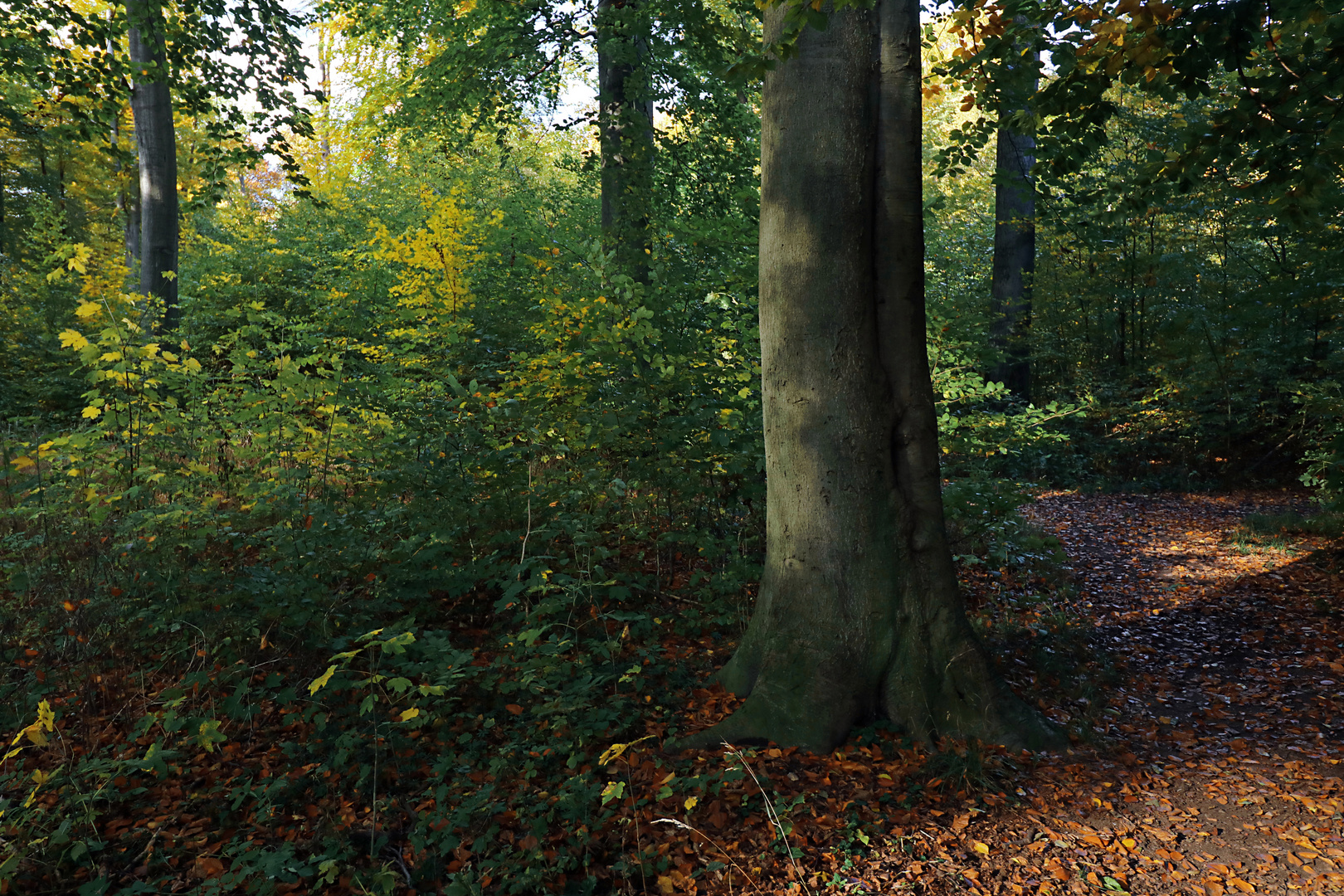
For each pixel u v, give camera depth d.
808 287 4.07
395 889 2.75
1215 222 13.07
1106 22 5.30
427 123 12.21
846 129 4.00
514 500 5.30
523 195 15.98
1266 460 12.36
